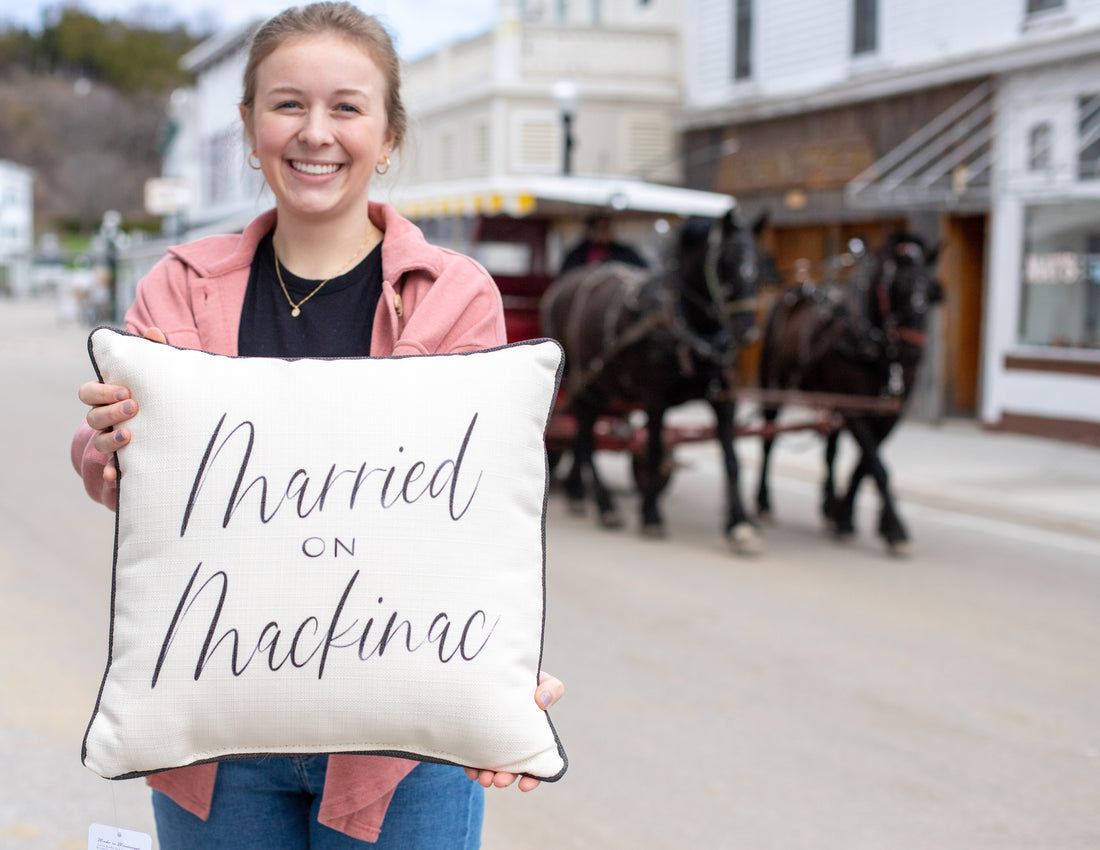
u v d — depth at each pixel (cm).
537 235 1067
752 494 1020
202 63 3794
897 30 1426
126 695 155
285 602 154
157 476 158
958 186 1323
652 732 441
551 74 1895
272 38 181
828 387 815
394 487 157
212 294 188
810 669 522
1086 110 1200
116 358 162
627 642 559
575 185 992
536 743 158
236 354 186
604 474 1109
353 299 191
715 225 744
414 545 156
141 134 9744
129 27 10888
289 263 192
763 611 622
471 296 186
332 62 179
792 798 384
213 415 159
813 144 1564
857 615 618
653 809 374
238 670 153
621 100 1881
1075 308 1232
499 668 157
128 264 3884
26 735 417
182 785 177
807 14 1572
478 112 1973
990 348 1330
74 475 995
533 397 165
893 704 478
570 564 728
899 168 1410
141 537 158
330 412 159
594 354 830
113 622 160
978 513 942
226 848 179
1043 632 591
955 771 409
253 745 157
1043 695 493
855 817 371
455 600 156
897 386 772
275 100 181
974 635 584
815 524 896
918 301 751
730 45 1733
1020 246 1285
